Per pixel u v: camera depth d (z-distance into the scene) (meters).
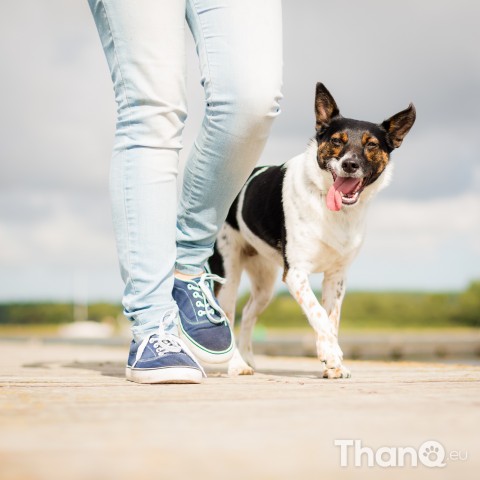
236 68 2.81
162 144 2.91
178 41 2.85
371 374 3.87
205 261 3.31
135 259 2.97
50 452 1.44
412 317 47.81
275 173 4.58
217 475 1.26
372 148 4.36
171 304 3.02
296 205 4.24
